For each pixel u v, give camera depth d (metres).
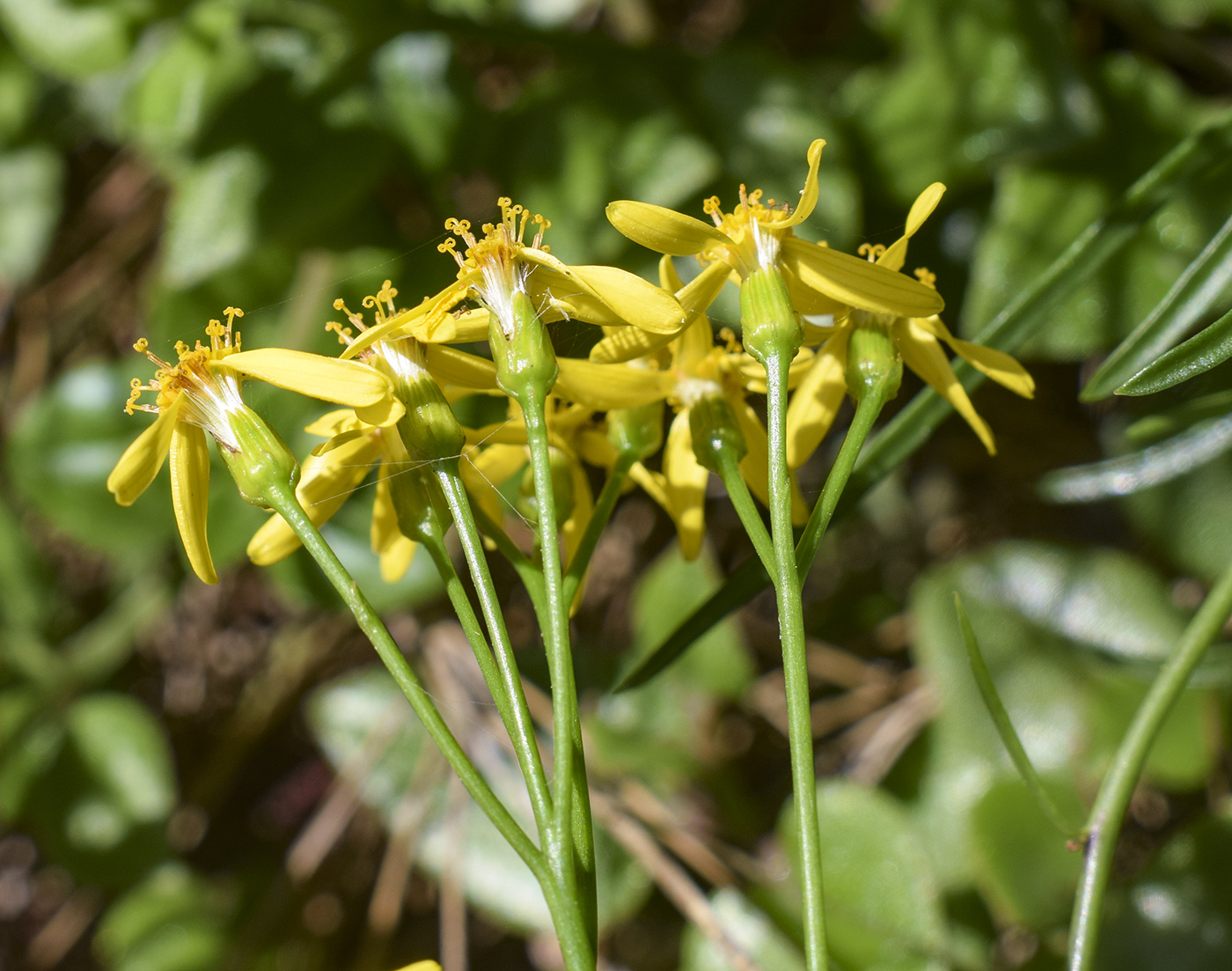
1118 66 0.34
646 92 0.35
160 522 0.38
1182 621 0.32
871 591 0.42
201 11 0.37
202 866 0.46
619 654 0.39
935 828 0.33
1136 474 0.29
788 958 0.31
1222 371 0.29
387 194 0.39
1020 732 0.32
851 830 0.31
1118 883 0.36
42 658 0.42
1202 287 0.27
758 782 0.42
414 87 0.35
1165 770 0.31
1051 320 0.31
